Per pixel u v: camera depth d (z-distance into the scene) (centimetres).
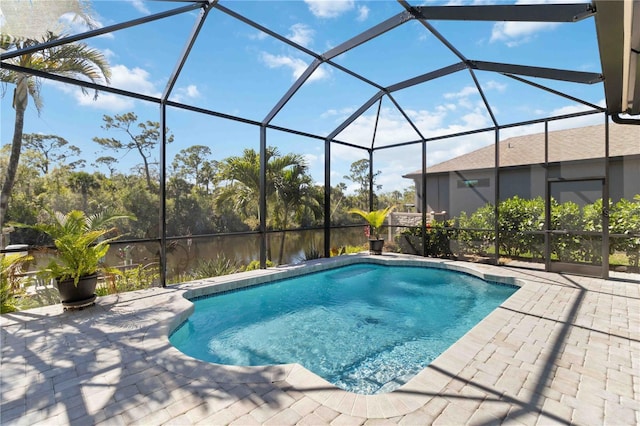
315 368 389
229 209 875
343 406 253
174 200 776
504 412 244
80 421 235
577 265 700
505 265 807
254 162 941
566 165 707
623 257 679
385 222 1098
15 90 509
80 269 473
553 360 326
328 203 980
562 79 544
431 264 876
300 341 466
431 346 448
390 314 578
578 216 695
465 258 890
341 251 1084
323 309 607
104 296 553
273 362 405
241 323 536
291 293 704
